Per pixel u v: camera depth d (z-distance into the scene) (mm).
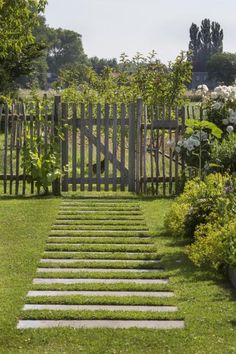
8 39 19812
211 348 5379
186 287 7184
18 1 18969
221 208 8836
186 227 9430
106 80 21516
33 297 6734
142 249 9008
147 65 20312
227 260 7344
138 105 14797
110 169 18094
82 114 14742
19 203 13195
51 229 10469
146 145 14953
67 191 14945
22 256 8586
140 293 7031
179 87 19828
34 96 22812
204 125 12750
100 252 8961
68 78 23328
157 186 14797
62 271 7930
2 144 20766
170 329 5840
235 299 6730
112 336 5645
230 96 14742
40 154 14500
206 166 13188
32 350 5340
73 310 6344
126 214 11938
